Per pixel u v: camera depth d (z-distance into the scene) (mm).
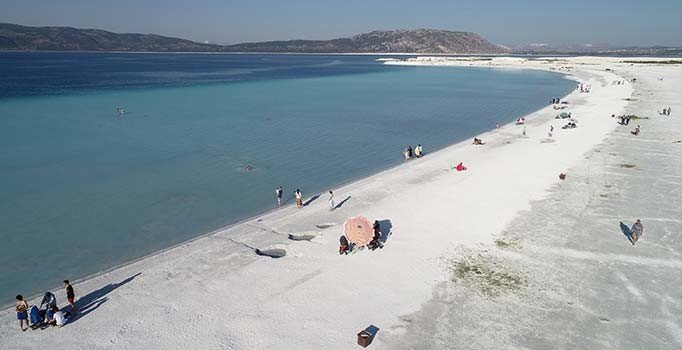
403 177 32062
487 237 21859
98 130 48625
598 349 13969
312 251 20703
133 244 22328
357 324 15297
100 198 28453
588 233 22078
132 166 35344
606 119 51812
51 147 40656
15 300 17438
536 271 18625
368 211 25547
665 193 27391
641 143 39906
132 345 14234
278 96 83188
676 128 45781
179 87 96812
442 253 20281
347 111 65312
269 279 18219
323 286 17656
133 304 16562
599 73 127500
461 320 15461
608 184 29188
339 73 156250
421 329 15008
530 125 51344
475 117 60719
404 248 20828
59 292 17672
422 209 25641
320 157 38969
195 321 15477
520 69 173375
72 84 99312
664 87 82188
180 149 40875
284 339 14500
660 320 15344
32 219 25125
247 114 61156
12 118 55406
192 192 29828
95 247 22000
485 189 28750
